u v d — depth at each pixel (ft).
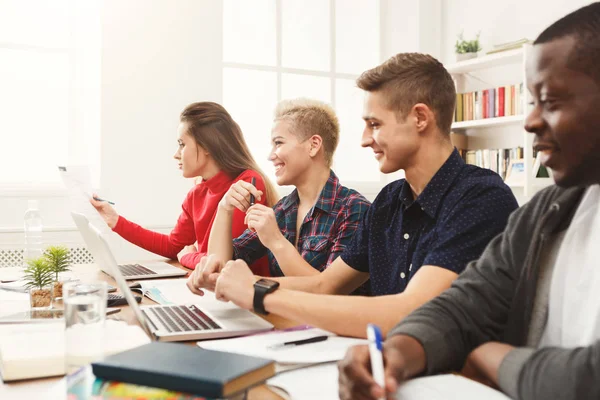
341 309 3.42
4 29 11.42
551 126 2.57
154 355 2.33
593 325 2.53
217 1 12.75
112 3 11.77
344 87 15.19
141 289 5.43
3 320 3.91
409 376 2.47
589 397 2.09
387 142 4.23
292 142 6.18
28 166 11.67
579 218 2.78
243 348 3.14
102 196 11.76
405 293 3.54
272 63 14.17
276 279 4.80
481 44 14.55
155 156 12.20
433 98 4.17
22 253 11.14
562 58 2.51
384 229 4.61
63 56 11.85
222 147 7.72
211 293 5.11
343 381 2.21
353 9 15.26
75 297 2.51
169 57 12.32
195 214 8.15
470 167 4.20
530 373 2.29
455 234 3.76
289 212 6.48
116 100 11.85
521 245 3.05
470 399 2.23
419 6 15.24
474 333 2.84
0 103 11.42
